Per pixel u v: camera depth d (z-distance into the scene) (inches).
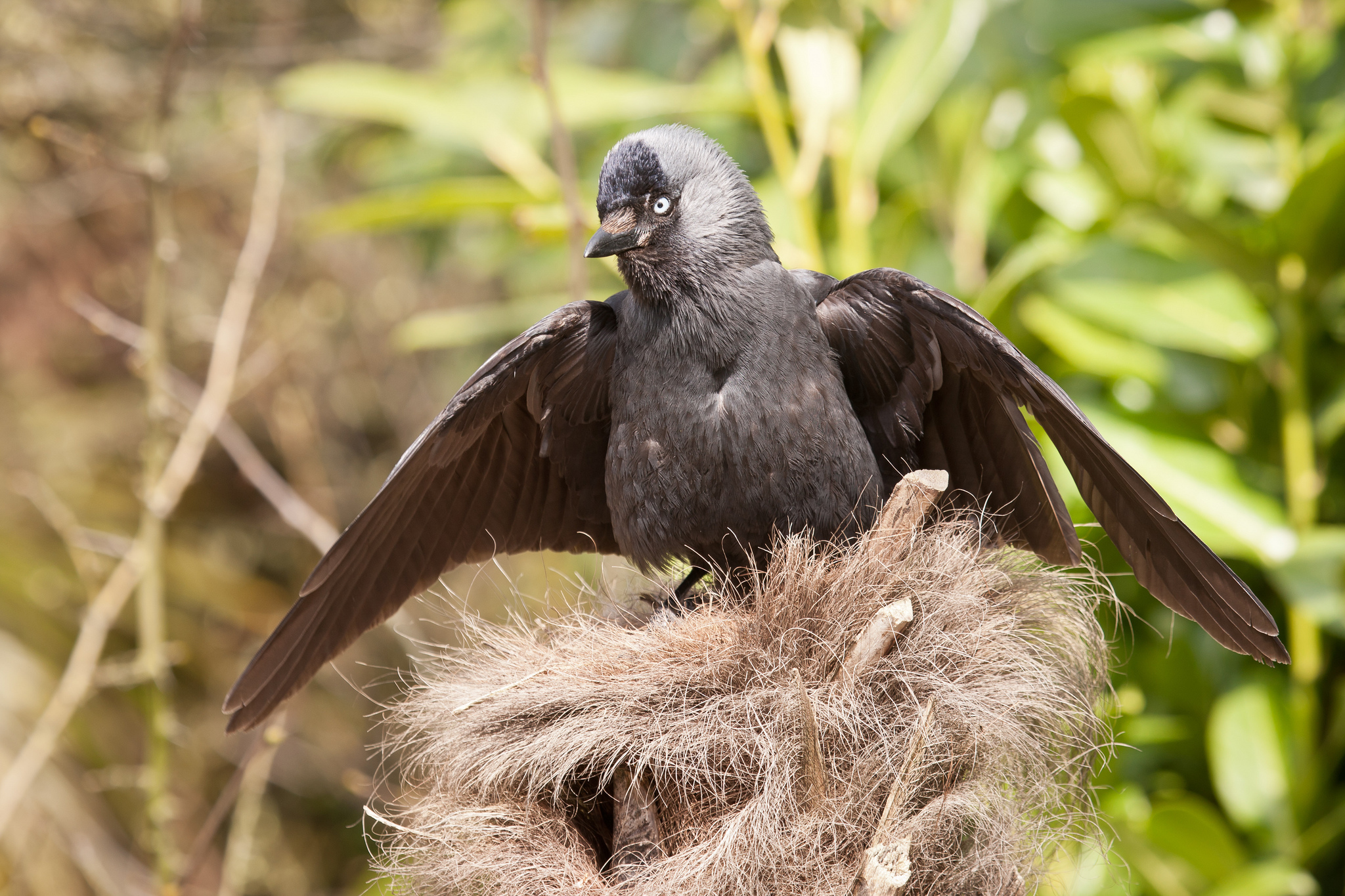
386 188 444.8
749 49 302.5
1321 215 260.8
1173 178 309.3
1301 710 263.4
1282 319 272.7
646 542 184.7
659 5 426.0
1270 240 274.5
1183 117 316.2
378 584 190.2
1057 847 179.0
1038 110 331.6
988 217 319.0
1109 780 273.6
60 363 553.9
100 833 428.5
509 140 319.0
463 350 538.9
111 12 502.3
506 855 162.9
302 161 536.4
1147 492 159.2
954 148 320.8
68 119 507.8
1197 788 286.0
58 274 542.3
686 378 178.4
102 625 324.2
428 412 568.4
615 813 162.9
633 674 162.9
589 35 431.8
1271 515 256.5
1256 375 282.7
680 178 180.7
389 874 178.9
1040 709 170.6
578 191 271.6
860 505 179.8
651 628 170.6
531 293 434.0
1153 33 308.0
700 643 163.2
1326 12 297.0
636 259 178.9
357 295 565.0
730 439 176.4
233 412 569.0
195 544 572.1
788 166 298.7
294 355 556.7
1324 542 248.2
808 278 189.9
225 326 343.3
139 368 323.0
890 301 176.2
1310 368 278.7
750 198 184.9
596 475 198.1
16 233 535.5
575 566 265.3
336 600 184.9
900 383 183.5
